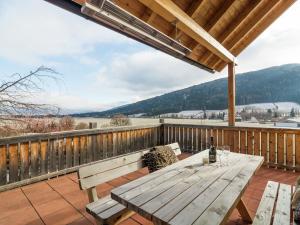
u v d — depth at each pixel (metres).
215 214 1.27
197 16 4.79
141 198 1.50
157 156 3.06
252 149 5.28
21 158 3.73
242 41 6.25
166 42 3.72
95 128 4.94
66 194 3.42
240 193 1.60
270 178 4.20
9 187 3.56
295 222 1.65
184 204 1.40
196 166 2.33
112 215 1.83
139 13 4.25
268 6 5.17
